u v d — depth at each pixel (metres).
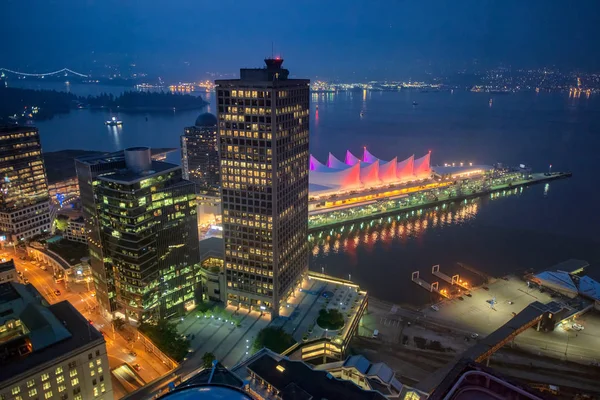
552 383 152.75
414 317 194.75
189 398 64.19
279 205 172.88
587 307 199.25
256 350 157.00
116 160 171.00
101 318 183.25
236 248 180.62
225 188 176.25
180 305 183.38
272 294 177.62
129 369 152.25
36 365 116.44
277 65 169.62
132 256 162.75
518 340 177.88
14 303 144.75
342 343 162.12
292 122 175.12
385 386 138.50
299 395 114.19
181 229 177.75
